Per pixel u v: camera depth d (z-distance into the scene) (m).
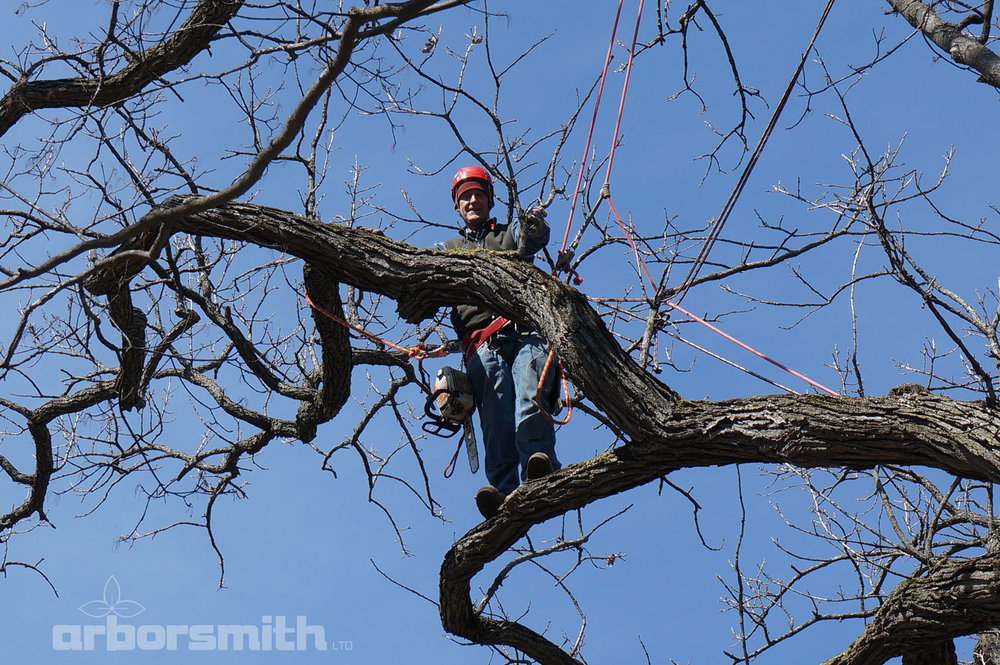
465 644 16.25
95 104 17.20
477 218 14.80
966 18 11.38
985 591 11.78
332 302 14.89
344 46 10.36
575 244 13.25
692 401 12.24
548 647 16.03
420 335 17.53
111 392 17.39
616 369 12.44
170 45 16.50
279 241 14.33
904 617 12.44
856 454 11.25
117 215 14.38
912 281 11.70
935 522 13.82
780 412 11.62
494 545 13.79
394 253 14.18
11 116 17.30
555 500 13.05
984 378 10.76
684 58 14.09
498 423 14.22
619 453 12.72
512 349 14.26
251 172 11.15
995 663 14.63
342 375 15.99
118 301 15.94
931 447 10.79
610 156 13.38
